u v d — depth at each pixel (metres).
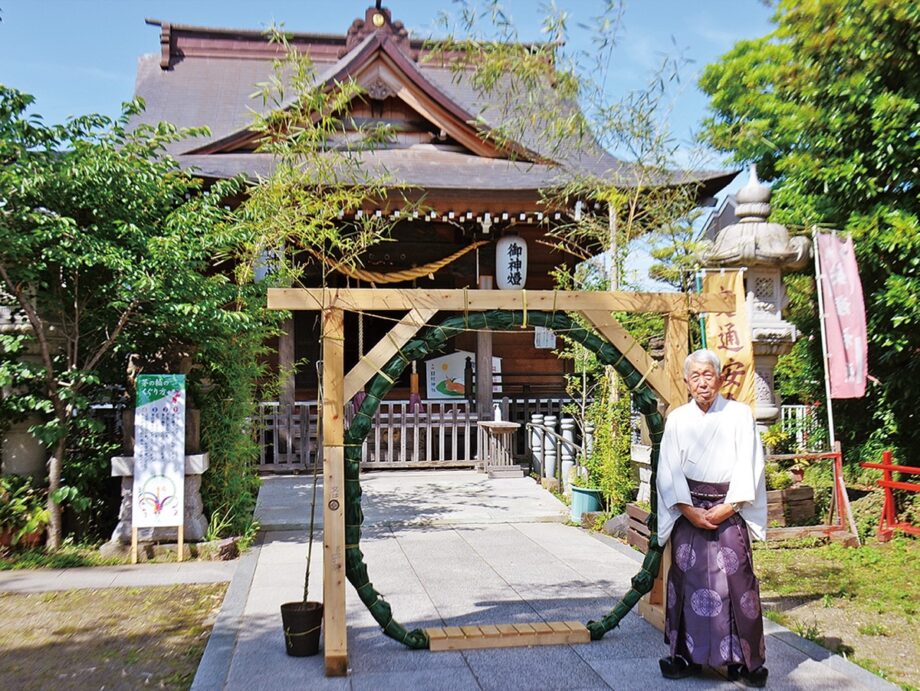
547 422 10.65
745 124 9.66
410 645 4.52
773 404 8.44
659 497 4.16
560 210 10.91
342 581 4.20
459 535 7.76
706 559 3.97
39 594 5.76
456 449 11.83
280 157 8.58
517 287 11.99
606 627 4.70
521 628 4.67
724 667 4.21
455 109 12.60
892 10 6.88
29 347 7.04
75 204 6.75
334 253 12.09
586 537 7.66
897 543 7.18
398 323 4.46
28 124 6.60
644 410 4.84
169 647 4.68
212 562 6.73
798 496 7.73
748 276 8.27
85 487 7.17
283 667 4.25
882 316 8.65
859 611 5.38
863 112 7.85
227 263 10.55
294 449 11.54
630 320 8.56
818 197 9.27
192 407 7.23
